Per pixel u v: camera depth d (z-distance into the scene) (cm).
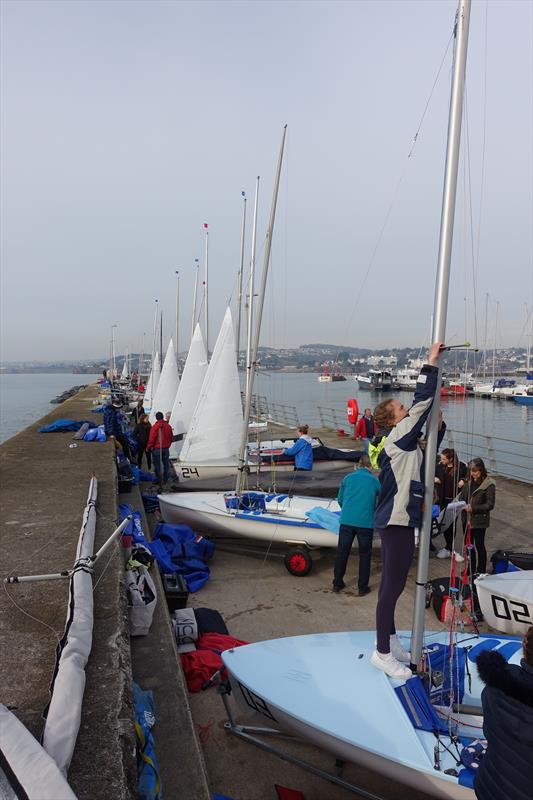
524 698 223
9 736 227
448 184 324
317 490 960
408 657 383
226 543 860
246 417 878
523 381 6084
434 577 705
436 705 348
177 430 1505
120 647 359
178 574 618
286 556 731
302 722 331
